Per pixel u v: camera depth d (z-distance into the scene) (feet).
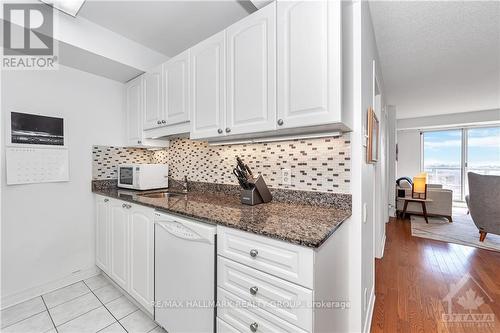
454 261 8.42
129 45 6.73
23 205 6.00
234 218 3.80
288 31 3.92
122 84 8.16
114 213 6.36
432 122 18.31
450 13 5.84
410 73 9.80
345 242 4.20
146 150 9.04
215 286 3.76
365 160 4.81
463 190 19.33
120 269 6.09
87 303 5.87
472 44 7.38
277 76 4.05
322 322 3.01
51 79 6.45
